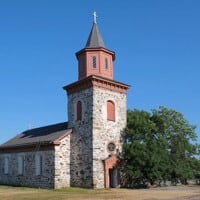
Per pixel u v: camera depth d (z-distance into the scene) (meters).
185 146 47.22
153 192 32.41
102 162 38.06
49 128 48.06
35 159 41.50
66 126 43.16
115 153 39.59
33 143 41.62
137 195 29.39
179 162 45.34
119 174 39.03
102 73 40.59
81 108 40.03
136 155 38.47
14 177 44.88
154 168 38.00
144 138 41.12
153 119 47.41
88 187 37.25
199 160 48.50
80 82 40.12
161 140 42.25
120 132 40.72
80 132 39.53
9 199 26.66
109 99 40.22
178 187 40.09
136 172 38.09
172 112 47.91
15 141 48.75
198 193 31.30
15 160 45.34
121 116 41.25
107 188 37.19
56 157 38.62
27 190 35.78
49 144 39.31
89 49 41.00
